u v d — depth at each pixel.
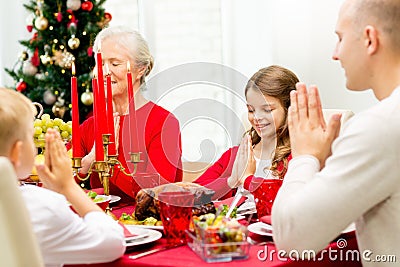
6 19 4.39
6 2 4.39
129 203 2.08
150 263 1.28
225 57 4.13
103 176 1.71
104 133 1.65
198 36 4.17
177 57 4.20
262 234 1.45
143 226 1.58
